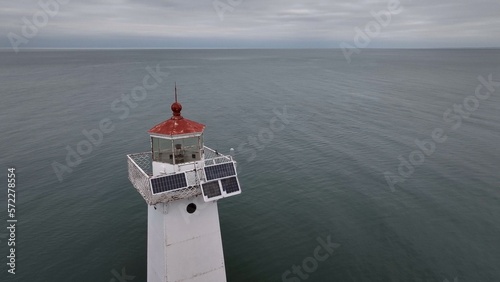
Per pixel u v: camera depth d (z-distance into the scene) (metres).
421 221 28.73
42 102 71.75
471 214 29.55
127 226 28.59
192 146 15.11
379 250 25.38
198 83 107.44
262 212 30.73
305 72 149.12
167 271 15.06
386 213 30.00
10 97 76.81
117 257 25.17
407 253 24.95
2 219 28.89
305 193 33.84
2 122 55.41
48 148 44.31
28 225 28.23
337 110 68.75
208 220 15.70
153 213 15.70
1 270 23.23
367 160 41.56
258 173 38.34
